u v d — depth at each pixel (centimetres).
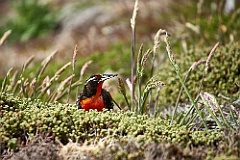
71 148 777
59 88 1031
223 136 809
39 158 747
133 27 1043
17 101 877
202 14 1736
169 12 1853
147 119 856
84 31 2133
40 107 888
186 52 1287
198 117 991
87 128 828
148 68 1458
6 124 796
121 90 971
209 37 1498
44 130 802
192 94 1165
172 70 1227
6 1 2791
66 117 825
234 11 1603
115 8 2166
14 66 1967
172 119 951
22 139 806
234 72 1169
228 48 1236
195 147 781
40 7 2383
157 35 1027
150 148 748
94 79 1001
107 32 1989
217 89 1158
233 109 980
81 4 2369
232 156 732
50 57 1052
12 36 2300
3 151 773
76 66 1609
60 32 2267
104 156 750
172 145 750
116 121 827
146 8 1939
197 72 1184
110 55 1634
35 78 1039
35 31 2294
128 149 749
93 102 1011
